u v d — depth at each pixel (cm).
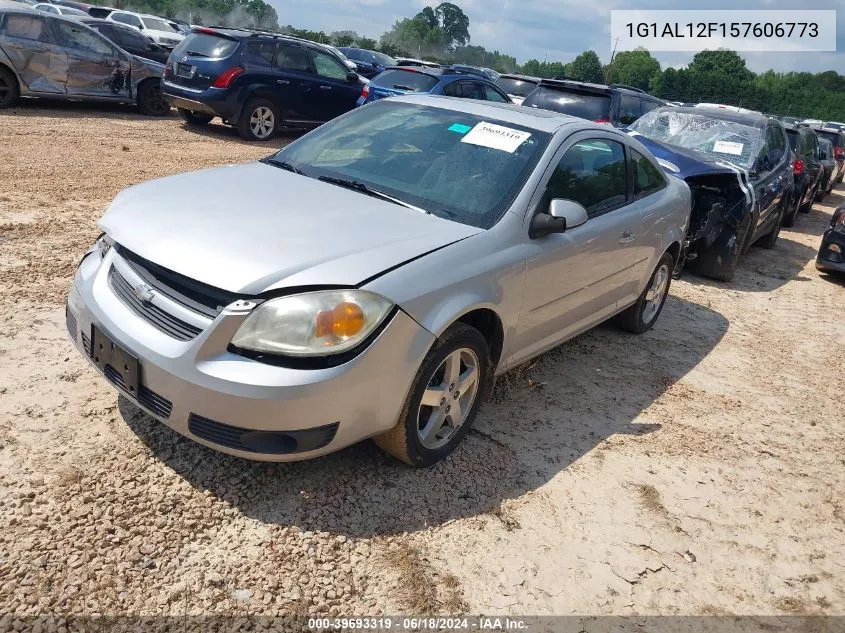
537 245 375
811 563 330
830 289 828
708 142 867
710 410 466
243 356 276
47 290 476
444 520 315
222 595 259
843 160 2002
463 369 352
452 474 347
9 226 592
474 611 272
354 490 323
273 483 318
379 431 309
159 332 289
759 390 511
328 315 277
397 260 306
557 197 399
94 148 962
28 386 360
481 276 335
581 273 423
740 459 409
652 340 575
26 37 1145
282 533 292
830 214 1548
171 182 372
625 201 480
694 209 761
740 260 913
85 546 269
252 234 306
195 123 1325
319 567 279
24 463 305
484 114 433
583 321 462
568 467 372
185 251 292
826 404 502
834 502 380
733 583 310
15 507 281
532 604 279
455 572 288
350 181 388
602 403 450
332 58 1352
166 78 1248
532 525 322
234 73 1187
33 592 247
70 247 565
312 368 276
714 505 361
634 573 305
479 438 383
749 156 840
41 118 1123
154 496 300
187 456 326
